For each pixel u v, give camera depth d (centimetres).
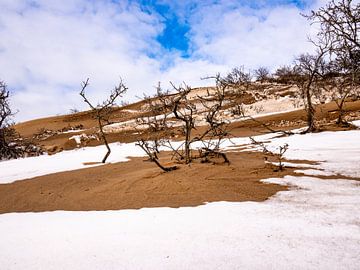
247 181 680
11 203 783
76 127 4141
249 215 441
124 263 310
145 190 698
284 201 512
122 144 2397
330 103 2773
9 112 2531
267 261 288
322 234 343
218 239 352
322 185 596
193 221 431
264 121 2525
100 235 402
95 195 732
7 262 341
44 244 389
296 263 279
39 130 4391
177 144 1808
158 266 297
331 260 279
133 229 417
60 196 786
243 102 3697
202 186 667
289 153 1022
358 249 297
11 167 1503
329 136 1316
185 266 292
